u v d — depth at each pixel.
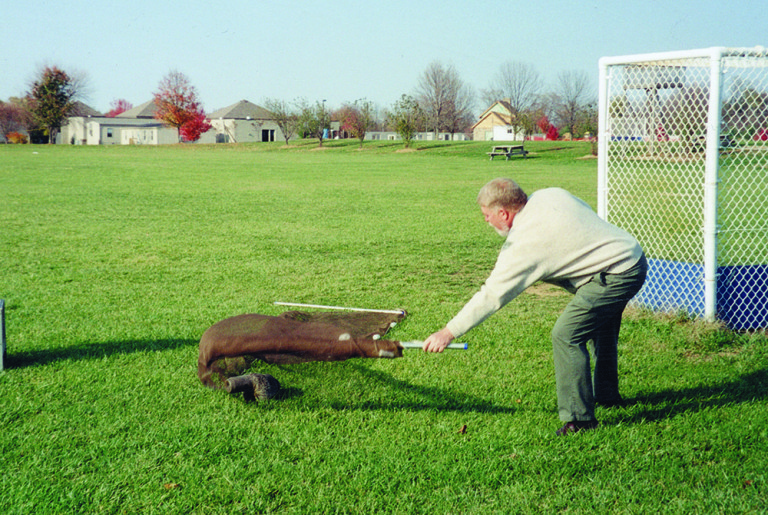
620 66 6.18
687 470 3.15
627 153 6.58
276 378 4.36
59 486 3.05
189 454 3.37
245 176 25.41
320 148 59.22
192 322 5.72
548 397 4.09
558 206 3.33
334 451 3.38
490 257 8.91
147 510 2.88
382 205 15.32
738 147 5.66
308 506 2.89
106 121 90.94
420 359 4.78
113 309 6.16
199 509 2.88
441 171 28.88
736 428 3.54
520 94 79.88
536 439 3.49
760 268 5.58
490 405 3.99
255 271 7.96
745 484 3.02
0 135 91.88
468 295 6.79
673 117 6.26
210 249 9.49
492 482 3.08
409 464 3.24
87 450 3.39
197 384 4.27
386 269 8.12
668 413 3.79
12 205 15.02
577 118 75.19
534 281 3.37
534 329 5.53
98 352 4.89
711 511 2.80
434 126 91.25
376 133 96.62
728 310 5.50
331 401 4.04
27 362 4.68
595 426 3.57
